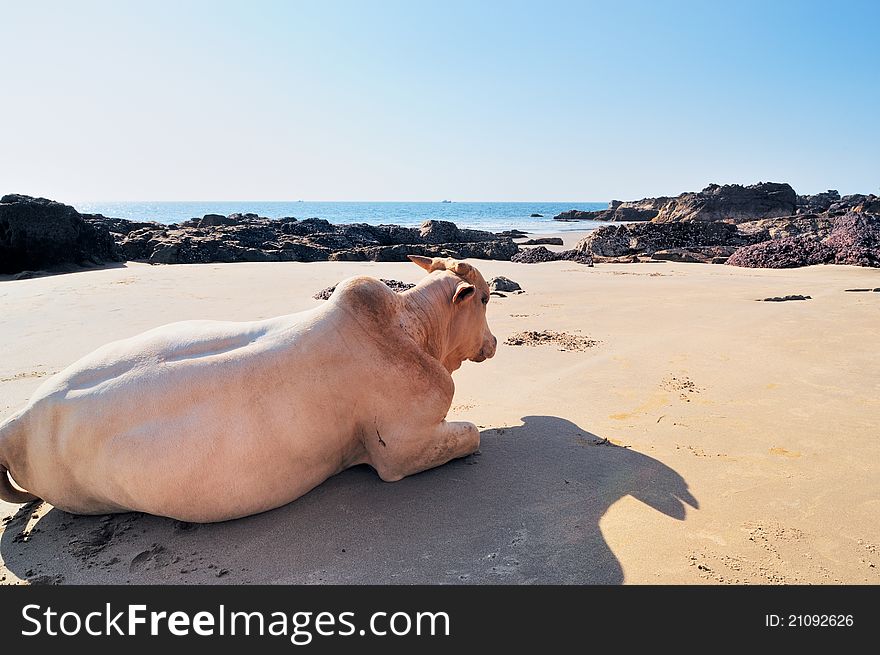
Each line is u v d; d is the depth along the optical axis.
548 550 3.05
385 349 3.65
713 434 4.42
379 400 3.60
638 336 7.60
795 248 19.28
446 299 4.39
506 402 5.22
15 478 3.39
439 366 3.84
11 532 3.35
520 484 3.74
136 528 3.34
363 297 3.71
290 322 3.62
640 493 3.59
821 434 4.37
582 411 4.96
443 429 3.85
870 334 7.47
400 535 3.23
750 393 5.30
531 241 31.19
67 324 8.34
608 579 2.82
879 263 17.45
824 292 11.41
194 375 3.22
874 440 4.24
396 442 3.67
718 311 9.37
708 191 58.41
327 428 3.47
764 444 4.22
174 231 25.19
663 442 4.30
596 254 22.70
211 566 3.00
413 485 3.76
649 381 5.68
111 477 3.14
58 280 13.23
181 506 3.19
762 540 3.07
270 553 3.10
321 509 3.49
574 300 10.77
